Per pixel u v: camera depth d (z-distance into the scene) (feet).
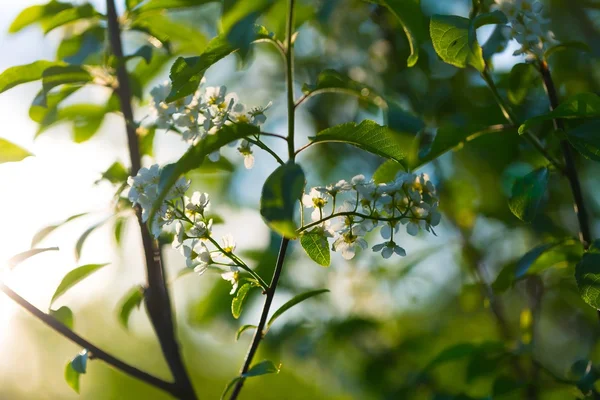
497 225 4.37
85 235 3.44
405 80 4.15
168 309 3.46
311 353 4.46
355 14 4.28
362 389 4.74
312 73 4.55
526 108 3.88
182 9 3.68
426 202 3.12
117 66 3.53
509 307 4.71
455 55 3.28
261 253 4.32
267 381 7.00
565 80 4.14
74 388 3.38
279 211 2.86
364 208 3.13
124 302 3.53
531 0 3.26
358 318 4.39
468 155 4.16
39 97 3.48
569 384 3.52
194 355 8.11
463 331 4.98
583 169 4.40
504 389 3.60
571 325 4.62
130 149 3.52
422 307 5.05
